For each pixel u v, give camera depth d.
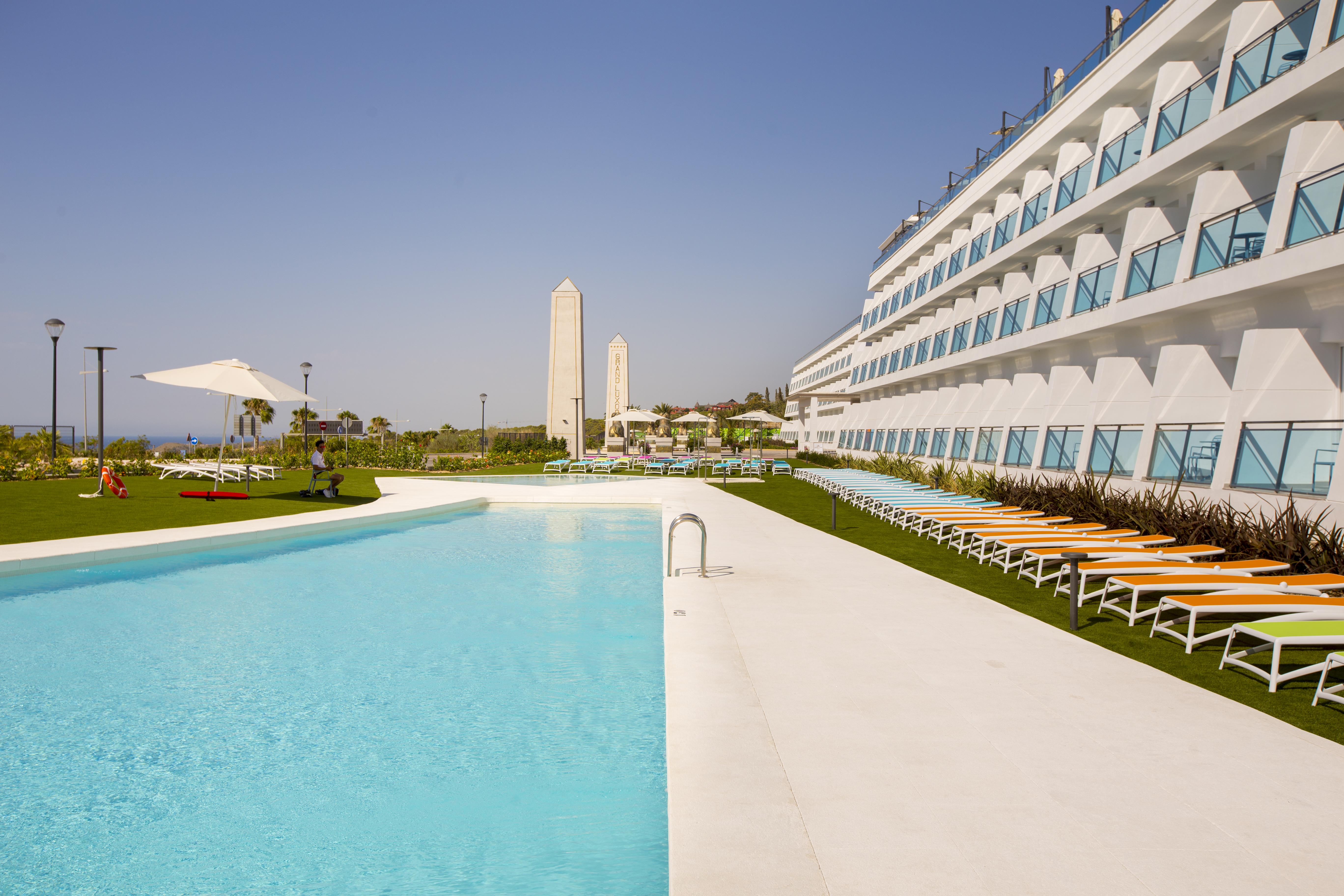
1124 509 13.03
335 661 7.46
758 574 10.37
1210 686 5.83
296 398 18.39
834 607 8.34
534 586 10.90
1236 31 14.05
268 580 11.14
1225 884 3.20
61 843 4.26
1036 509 15.81
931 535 14.77
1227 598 6.98
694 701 5.33
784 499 23.30
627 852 4.15
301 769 5.16
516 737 5.68
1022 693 5.57
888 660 6.36
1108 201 18.19
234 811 4.60
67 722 5.93
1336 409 11.59
